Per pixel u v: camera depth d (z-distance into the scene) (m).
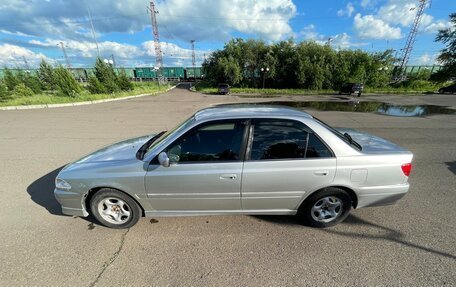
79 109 13.70
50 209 3.08
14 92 18.14
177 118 10.63
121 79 27.09
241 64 39.38
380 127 8.39
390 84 36.78
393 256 2.21
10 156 5.29
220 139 2.47
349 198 2.58
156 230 2.64
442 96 23.83
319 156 2.45
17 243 2.42
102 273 2.05
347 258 2.20
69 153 5.51
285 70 36.84
